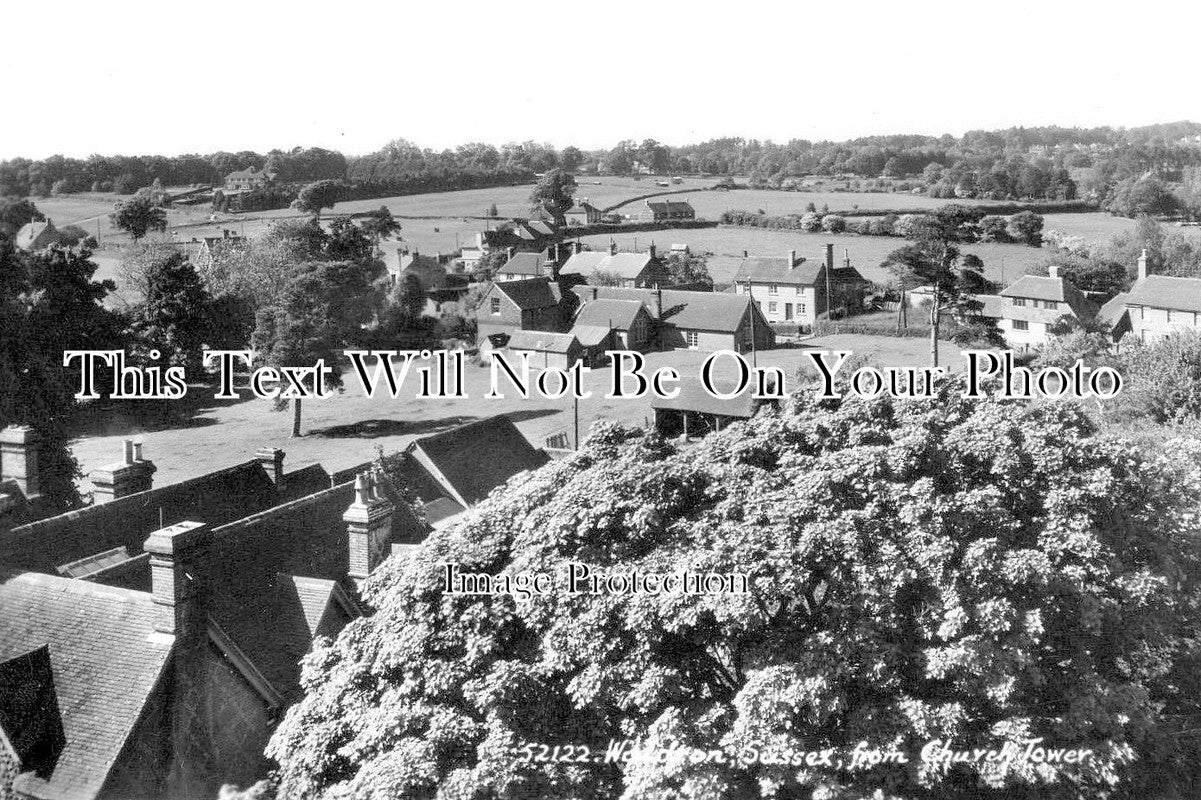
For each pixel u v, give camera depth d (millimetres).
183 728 24906
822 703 21531
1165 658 28344
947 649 21938
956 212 103875
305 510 33406
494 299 124812
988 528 24344
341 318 120000
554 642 22453
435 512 46094
